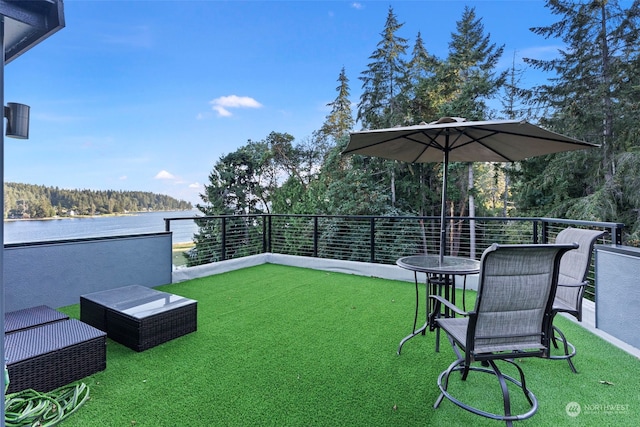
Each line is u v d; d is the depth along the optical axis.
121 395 2.32
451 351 3.00
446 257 3.57
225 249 6.49
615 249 3.12
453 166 14.72
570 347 2.95
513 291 1.96
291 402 2.25
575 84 11.68
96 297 3.46
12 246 3.81
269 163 17.94
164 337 3.14
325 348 3.06
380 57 15.56
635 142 10.16
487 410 2.19
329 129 18.06
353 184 14.11
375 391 2.38
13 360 2.19
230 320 3.76
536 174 12.71
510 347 2.01
